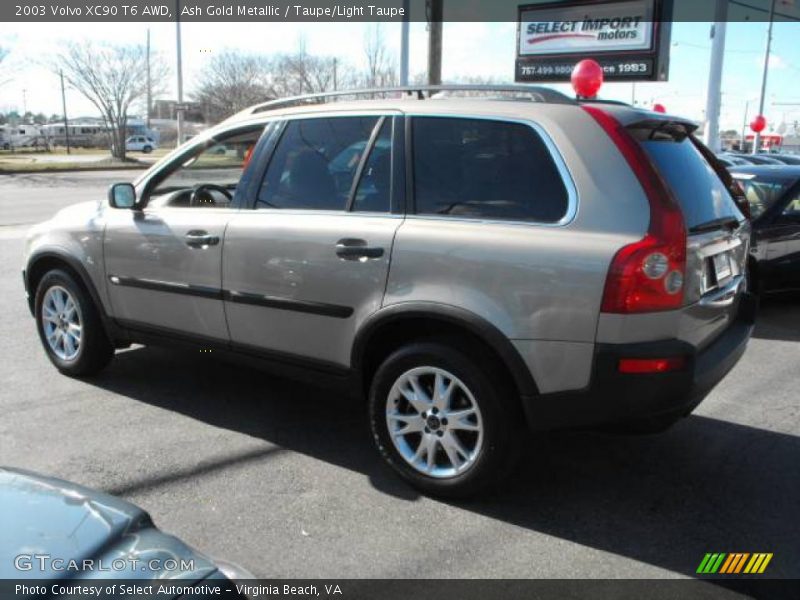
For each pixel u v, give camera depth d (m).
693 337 3.28
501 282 3.20
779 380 5.39
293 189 4.02
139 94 43.72
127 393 4.94
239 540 3.17
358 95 4.25
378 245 3.53
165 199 4.67
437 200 3.51
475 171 3.44
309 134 4.03
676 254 3.03
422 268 3.40
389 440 3.65
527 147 3.33
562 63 16.88
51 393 4.93
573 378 3.12
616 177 3.12
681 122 3.59
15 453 3.99
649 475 3.83
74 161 43.91
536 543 3.17
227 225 4.12
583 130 3.23
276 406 4.75
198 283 4.28
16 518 2.06
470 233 3.32
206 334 4.36
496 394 3.31
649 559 3.06
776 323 7.14
